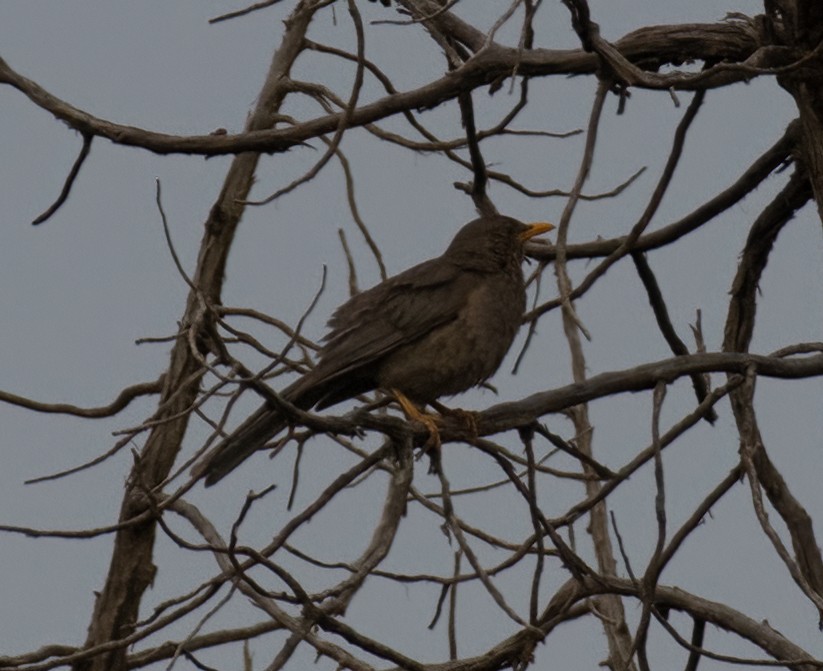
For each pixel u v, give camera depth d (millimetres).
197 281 14797
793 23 12922
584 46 12227
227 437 11422
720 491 12336
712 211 14258
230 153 12852
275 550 10961
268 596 10469
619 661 13438
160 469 14625
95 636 14703
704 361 12336
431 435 11766
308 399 13594
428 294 13516
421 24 14219
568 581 13758
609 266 12836
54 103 12734
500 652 12359
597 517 14391
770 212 13914
